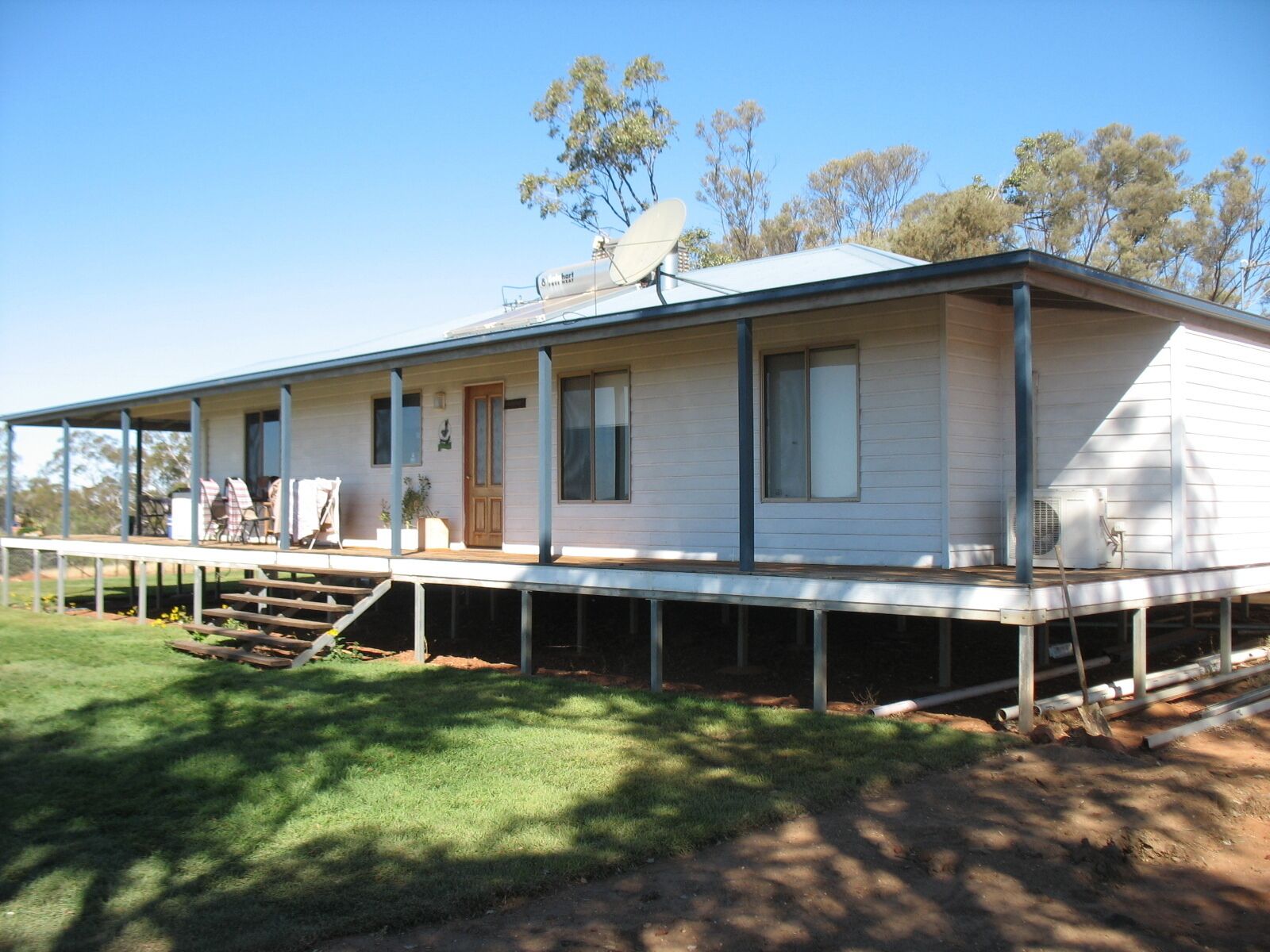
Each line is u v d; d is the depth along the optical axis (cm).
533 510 1341
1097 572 917
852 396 1030
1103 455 986
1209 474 993
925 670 1048
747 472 912
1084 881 507
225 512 1688
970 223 3120
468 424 1448
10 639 1413
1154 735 759
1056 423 1016
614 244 1625
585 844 557
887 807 609
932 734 758
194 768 730
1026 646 755
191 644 1291
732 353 1124
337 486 1502
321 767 722
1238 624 1296
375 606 1678
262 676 1095
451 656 1257
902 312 991
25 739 834
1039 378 1027
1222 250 3512
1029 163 3753
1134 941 448
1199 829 572
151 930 469
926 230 3144
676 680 1054
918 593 799
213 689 1024
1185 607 1333
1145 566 957
